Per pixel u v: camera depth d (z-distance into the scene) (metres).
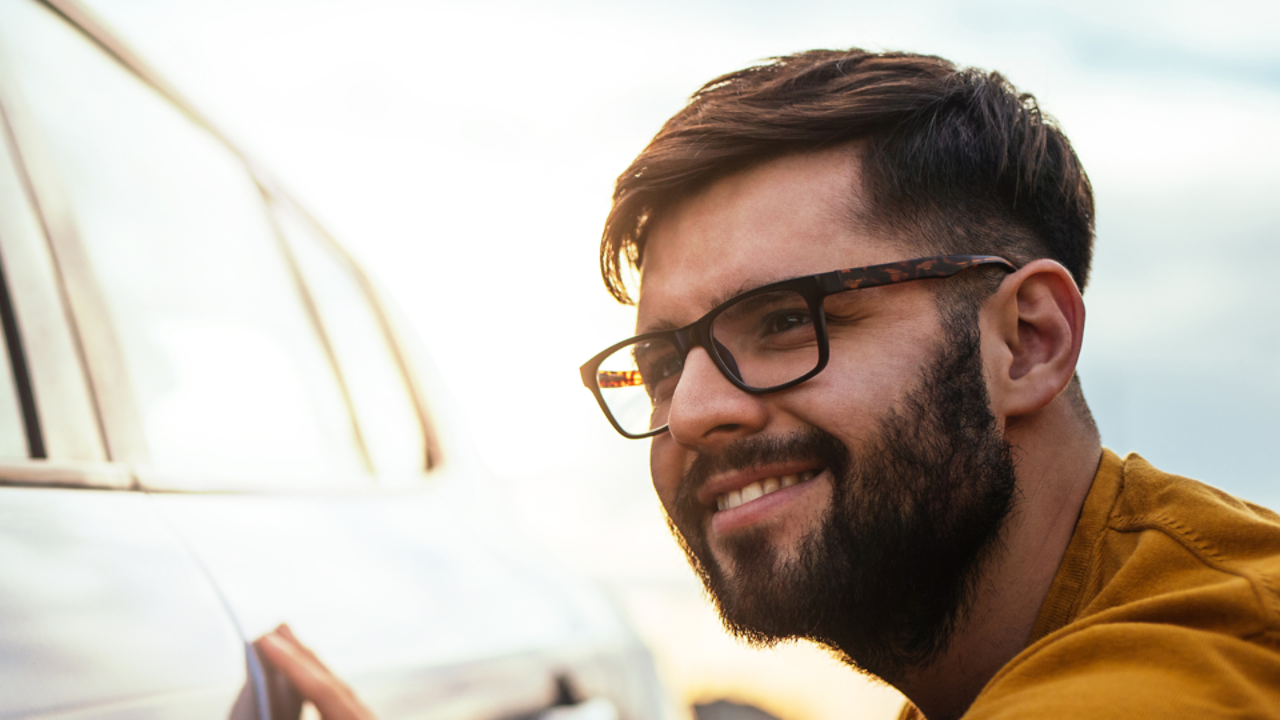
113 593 0.94
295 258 2.02
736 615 0.95
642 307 1.07
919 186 0.99
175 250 1.56
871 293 0.94
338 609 1.23
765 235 0.98
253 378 1.61
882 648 0.94
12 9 1.37
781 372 0.95
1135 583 0.79
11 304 1.15
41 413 1.11
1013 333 0.98
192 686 0.94
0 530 0.91
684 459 1.08
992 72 1.13
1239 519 0.78
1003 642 0.93
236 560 1.15
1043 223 1.07
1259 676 0.63
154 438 1.28
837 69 1.08
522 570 1.79
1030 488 0.96
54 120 1.37
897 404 0.92
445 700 1.27
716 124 1.00
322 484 1.57
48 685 0.80
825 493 0.92
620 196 1.06
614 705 1.70
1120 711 0.60
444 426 2.22
